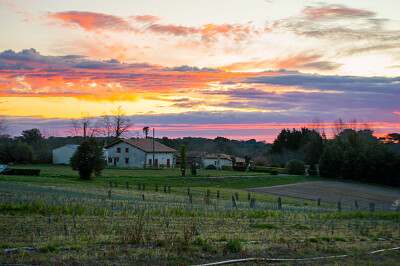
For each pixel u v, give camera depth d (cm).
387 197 4875
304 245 1305
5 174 4891
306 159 8988
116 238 1291
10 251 1050
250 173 7444
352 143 8069
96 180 4847
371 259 1136
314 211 2802
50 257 1008
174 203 2741
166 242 1221
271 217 2159
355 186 6131
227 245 1181
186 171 6956
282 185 5881
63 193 2764
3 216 1659
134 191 3853
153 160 7881
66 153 7769
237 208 2609
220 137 14612
